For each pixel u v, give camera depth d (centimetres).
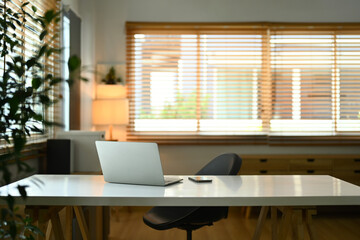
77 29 484
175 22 542
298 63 553
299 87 554
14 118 118
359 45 555
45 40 381
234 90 553
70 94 452
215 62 552
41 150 391
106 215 362
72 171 390
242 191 218
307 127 554
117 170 242
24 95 117
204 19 546
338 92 554
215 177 269
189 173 546
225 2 546
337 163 511
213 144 541
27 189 223
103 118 503
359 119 555
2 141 294
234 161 274
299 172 509
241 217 493
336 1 550
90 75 513
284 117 553
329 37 553
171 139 543
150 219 265
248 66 554
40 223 219
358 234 418
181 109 549
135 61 549
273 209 278
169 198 203
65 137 400
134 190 221
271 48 551
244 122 551
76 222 314
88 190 221
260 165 507
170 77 550
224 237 402
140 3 545
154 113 548
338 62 555
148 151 231
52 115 404
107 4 545
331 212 522
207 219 250
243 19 548
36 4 362
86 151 399
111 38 545
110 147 241
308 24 546
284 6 549
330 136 548
